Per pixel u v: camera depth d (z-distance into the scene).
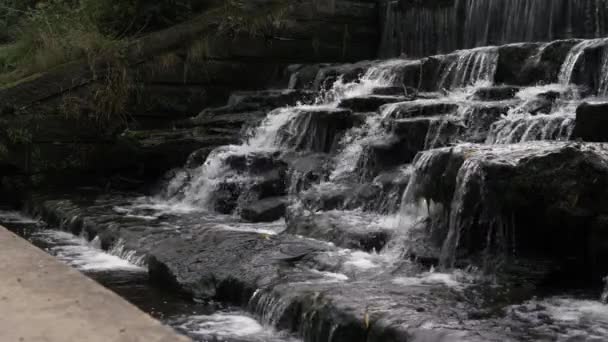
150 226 10.05
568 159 6.87
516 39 14.30
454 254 7.27
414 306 5.84
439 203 7.86
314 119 12.02
